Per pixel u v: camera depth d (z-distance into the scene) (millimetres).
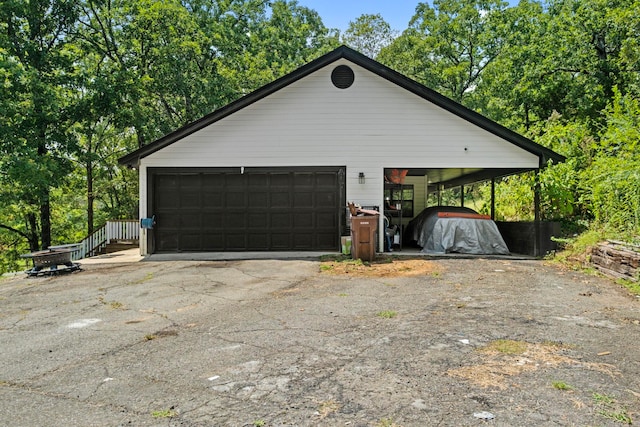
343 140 11656
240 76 24516
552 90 20188
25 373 3926
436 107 11602
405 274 8633
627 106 11305
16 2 16891
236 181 11828
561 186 11688
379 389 3338
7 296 7484
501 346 4270
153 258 11242
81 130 20297
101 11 20953
